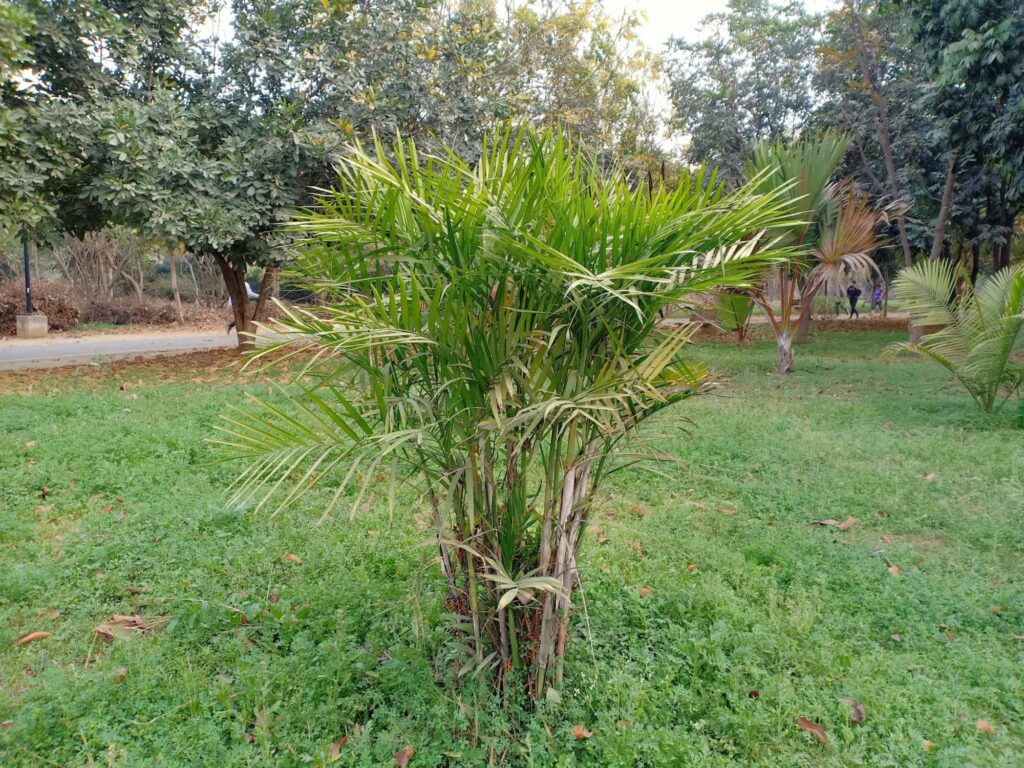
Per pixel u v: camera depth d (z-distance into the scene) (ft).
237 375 33.24
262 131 35.78
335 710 8.09
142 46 34.68
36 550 12.25
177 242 33.53
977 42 27.55
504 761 7.44
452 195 6.36
